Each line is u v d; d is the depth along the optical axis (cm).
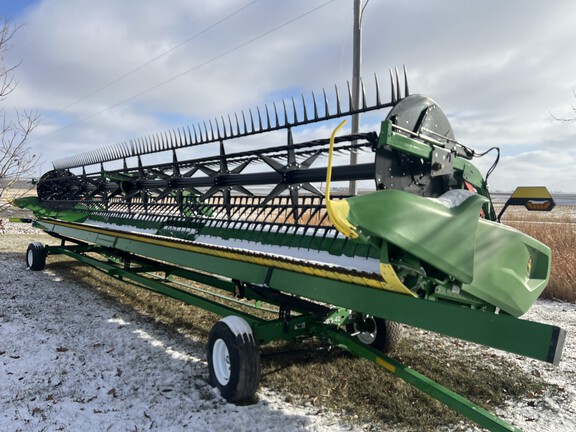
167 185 596
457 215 256
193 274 601
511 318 208
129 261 664
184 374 384
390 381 385
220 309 402
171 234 535
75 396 337
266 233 411
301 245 369
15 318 536
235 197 520
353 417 321
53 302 623
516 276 312
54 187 988
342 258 323
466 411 247
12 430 285
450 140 329
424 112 310
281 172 420
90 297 659
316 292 310
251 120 461
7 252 1102
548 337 193
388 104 324
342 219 218
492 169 362
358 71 1174
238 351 325
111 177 700
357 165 352
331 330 362
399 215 235
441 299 296
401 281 259
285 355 443
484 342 217
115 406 322
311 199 405
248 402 334
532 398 369
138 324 531
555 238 1005
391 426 311
